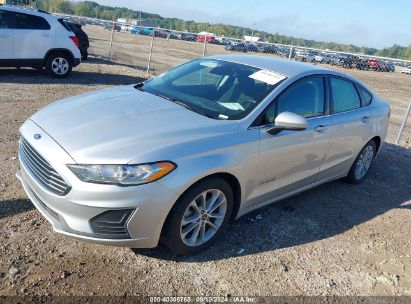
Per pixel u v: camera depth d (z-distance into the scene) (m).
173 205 3.21
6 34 10.30
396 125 11.64
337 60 24.16
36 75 11.48
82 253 3.39
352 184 5.79
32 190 3.39
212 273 3.39
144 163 3.02
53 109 3.79
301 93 4.31
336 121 4.73
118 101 3.92
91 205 2.97
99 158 2.99
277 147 3.92
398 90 23.56
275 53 14.55
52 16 11.19
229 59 4.75
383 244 4.28
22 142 3.59
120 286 3.09
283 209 4.69
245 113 3.80
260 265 3.59
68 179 2.98
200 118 3.65
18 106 7.74
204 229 3.58
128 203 3.00
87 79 11.77
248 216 4.39
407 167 6.97
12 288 2.92
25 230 3.59
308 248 3.98
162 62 21.38
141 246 3.23
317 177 4.82
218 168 3.36
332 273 3.66
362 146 5.45
